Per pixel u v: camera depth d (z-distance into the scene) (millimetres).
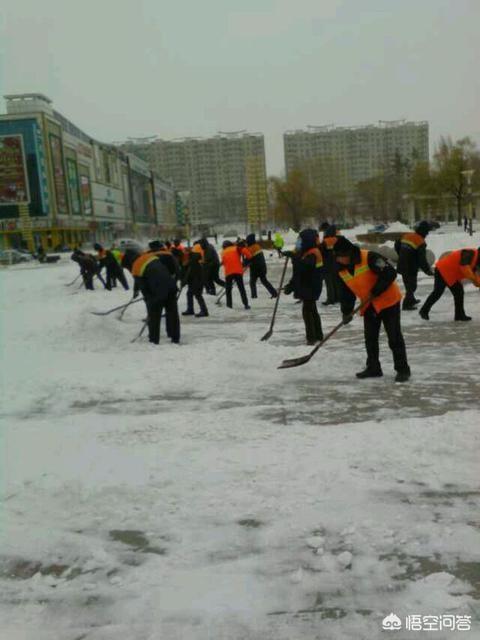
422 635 2221
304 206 72812
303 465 3650
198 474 3611
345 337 8156
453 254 8719
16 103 62375
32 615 2461
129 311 11633
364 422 4477
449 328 8383
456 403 4922
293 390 5559
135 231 95250
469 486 3318
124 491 3449
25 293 18469
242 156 132625
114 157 86812
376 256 5602
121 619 2402
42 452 4129
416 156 89438
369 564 2660
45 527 3121
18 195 60719
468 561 2654
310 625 2305
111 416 5008
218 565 2719
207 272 13672
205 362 6605
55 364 7098
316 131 126062
